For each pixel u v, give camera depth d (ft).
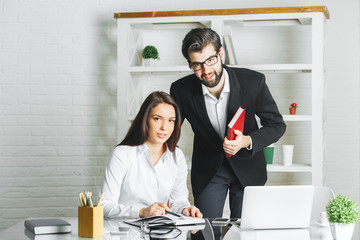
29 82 12.61
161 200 7.50
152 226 6.03
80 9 12.60
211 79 7.92
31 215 12.57
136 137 7.29
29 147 12.61
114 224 6.20
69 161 12.61
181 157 7.71
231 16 10.89
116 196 6.98
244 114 8.02
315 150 10.69
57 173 12.60
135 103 11.73
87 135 12.60
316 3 12.17
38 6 12.60
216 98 8.70
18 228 6.09
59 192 12.60
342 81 12.19
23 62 12.60
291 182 12.30
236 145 7.74
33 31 12.60
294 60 12.25
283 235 5.64
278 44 12.28
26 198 12.58
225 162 8.81
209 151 8.82
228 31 11.74
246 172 8.72
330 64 12.19
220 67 8.02
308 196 6.01
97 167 12.60
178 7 12.42
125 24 11.21
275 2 12.20
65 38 12.61
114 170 7.09
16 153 12.60
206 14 10.89
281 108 12.29
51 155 12.61
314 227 6.18
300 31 12.22
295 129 12.27
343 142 12.18
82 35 12.60
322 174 10.70
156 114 7.14
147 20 11.13
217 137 8.64
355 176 12.17
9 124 12.60
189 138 12.46
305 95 12.22
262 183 8.90
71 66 12.60
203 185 8.82
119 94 11.22
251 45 12.31
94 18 12.60
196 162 9.01
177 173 7.71
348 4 12.17
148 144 7.38
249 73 8.75
